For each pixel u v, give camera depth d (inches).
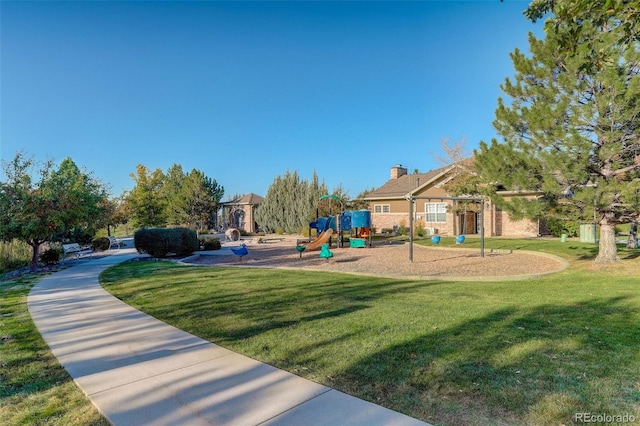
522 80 435.2
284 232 1451.8
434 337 185.2
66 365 165.3
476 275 418.9
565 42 202.8
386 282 374.3
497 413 114.0
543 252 590.6
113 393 136.3
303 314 240.5
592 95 395.5
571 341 174.9
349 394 129.7
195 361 165.9
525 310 238.4
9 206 513.7
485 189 481.1
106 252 857.5
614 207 415.5
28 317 254.2
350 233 946.7
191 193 1626.5
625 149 399.9
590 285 333.1
